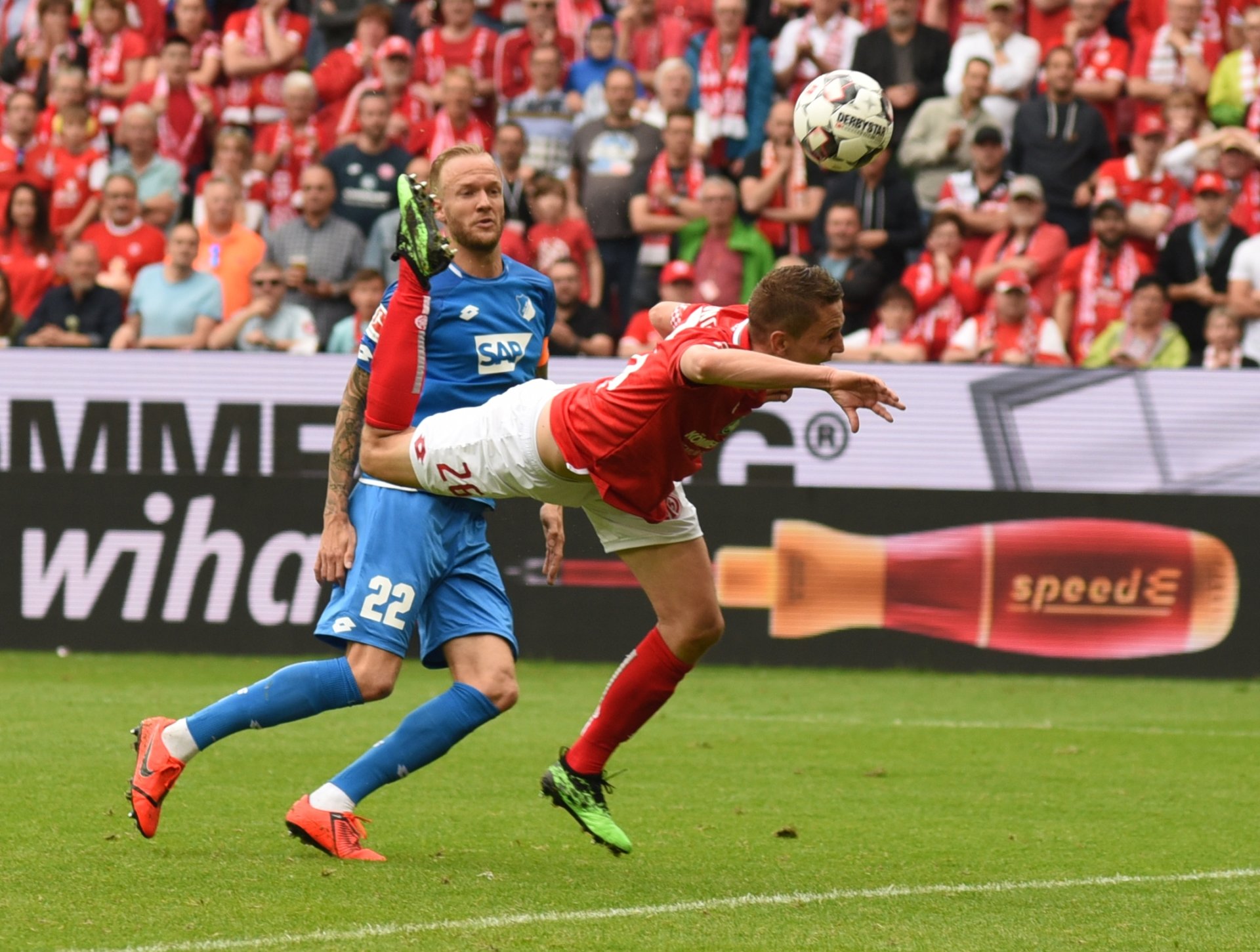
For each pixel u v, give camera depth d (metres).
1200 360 40.78
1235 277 40.19
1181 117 43.97
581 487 16.66
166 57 48.81
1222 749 26.55
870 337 41.12
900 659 37.06
